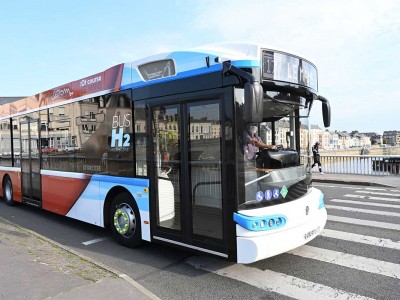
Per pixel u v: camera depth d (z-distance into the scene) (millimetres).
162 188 5395
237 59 4348
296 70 5016
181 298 4129
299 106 5395
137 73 5777
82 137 7219
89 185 7020
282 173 4910
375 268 5004
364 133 132125
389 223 7715
